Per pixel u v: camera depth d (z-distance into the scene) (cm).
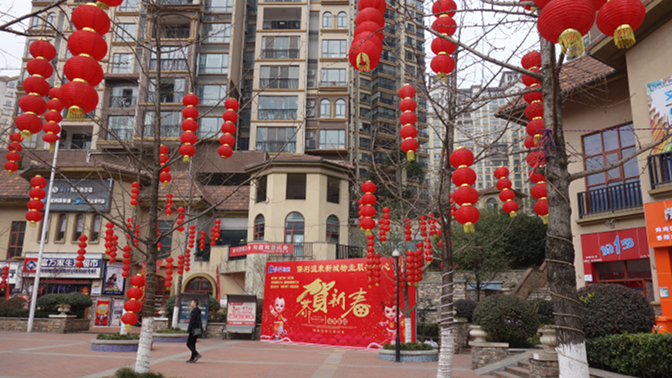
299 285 1834
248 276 2388
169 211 1242
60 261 2530
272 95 3678
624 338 736
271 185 2650
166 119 3125
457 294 2106
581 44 334
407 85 674
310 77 3894
